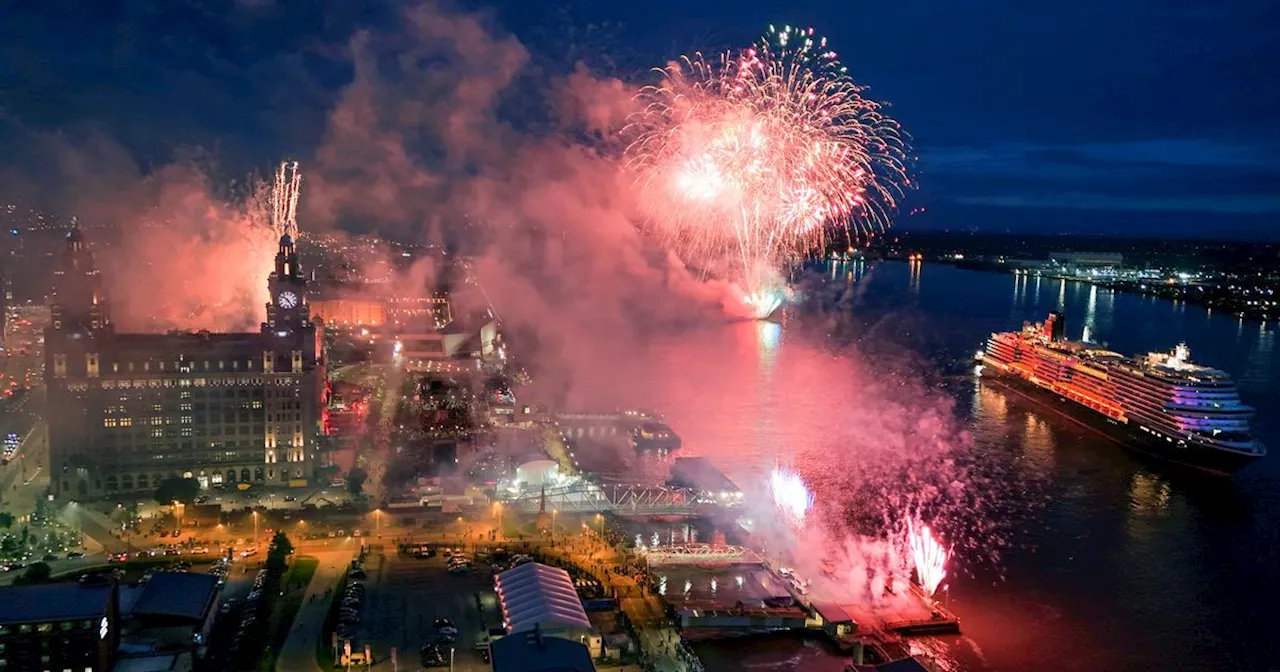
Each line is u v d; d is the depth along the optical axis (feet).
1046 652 647.56
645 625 634.84
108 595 524.52
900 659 575.38
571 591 629.51
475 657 563.48
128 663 525.34
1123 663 636.89
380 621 602.85
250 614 590.96
